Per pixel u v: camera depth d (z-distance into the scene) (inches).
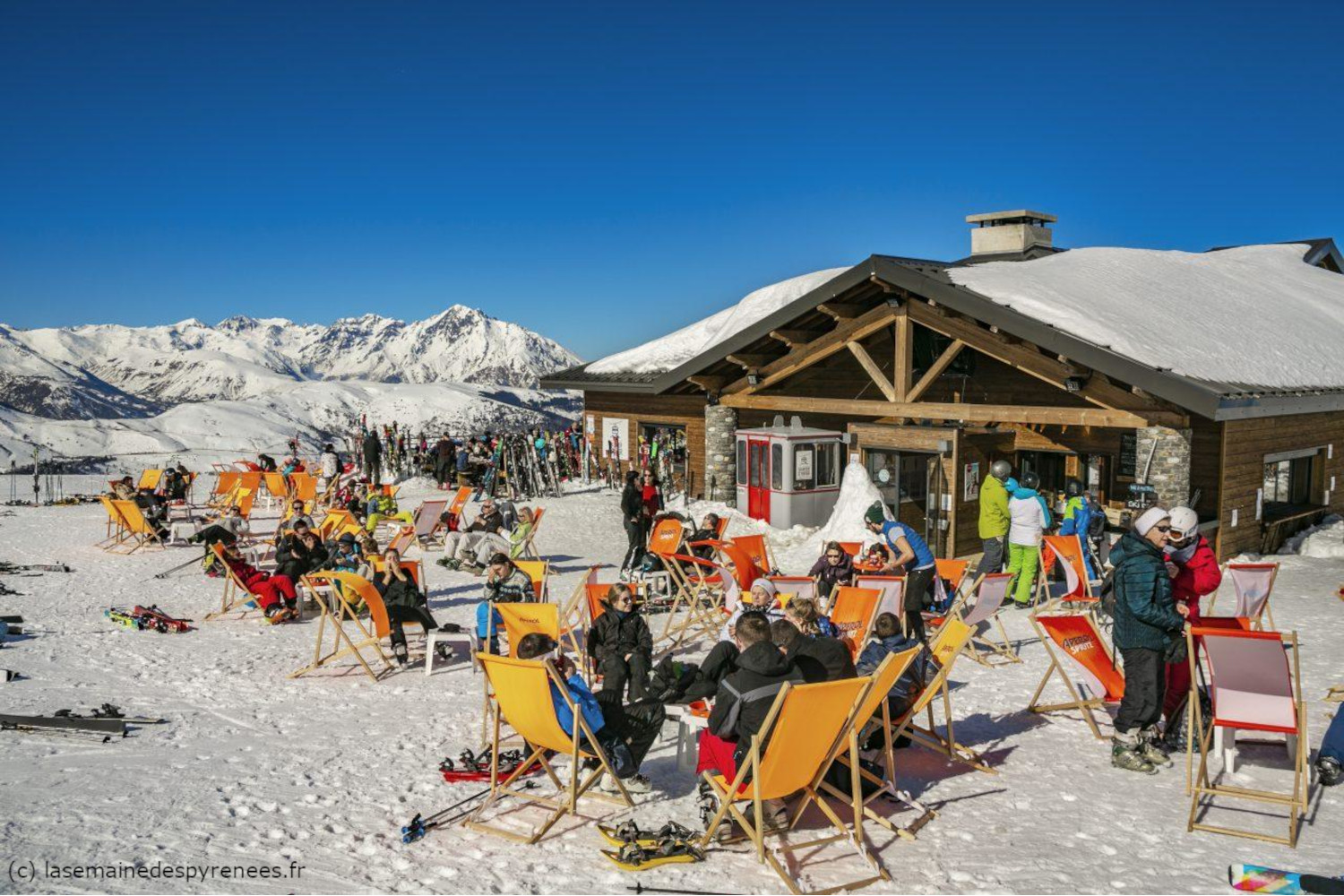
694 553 489.1
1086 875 190.1
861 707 211.3
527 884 186.4
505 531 731.4
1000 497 488.1
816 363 826.2
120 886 177.3
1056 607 461.7
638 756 242.7
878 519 396.2
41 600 517.0
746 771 201.8
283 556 484.1
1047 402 657.0
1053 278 725.9
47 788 234.1
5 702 319.3
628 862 193.9
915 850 203.8
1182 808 225.8
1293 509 685.3
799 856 201.5
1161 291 745.0
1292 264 1055.6
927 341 693.3
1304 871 191.2
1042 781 245.0
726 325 1163.9
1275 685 215.6
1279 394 576.4
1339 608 447.2
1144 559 247.3
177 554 693.3
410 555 697.0
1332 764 236.4
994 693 329.7
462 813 224.8
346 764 261.6
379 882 185.8
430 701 332.8
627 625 308.8
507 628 320.2
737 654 251.0
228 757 267.0
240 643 422.0
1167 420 551.2
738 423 915.4
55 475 1571.1
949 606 415.5
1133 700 253.0
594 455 1145.4
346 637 367.2
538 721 222.4
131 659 388.8
